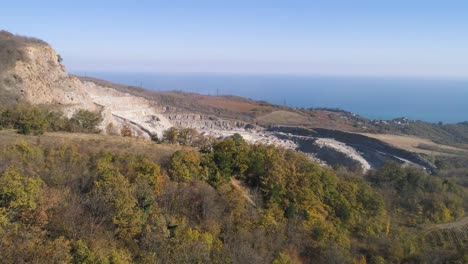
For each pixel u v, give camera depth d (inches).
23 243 840.9
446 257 1983.3
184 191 1536.7
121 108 5895.7
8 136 1903.3
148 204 1294.3
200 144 2481.5
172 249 1135.0
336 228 1889.8
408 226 2310.5
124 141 2196.1
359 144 5748.0
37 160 1460.4
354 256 1776.6
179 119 7204.7
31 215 956.0
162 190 1473.9
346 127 7445.9
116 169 1408.7
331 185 2110.0
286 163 2052.2
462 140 7175.2
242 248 1325.0
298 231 1689.2
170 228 1274.6
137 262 1034.7
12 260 793.6
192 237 1229.1
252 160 1948.8
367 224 2064.5
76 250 911.7
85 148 1797.5
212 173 1748.3
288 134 6555.1
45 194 1067.3
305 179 1973.4
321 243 1688.0
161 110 7436.0
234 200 1622.8
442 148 5369.1
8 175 1023.6
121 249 1016.9
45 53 3577.8
